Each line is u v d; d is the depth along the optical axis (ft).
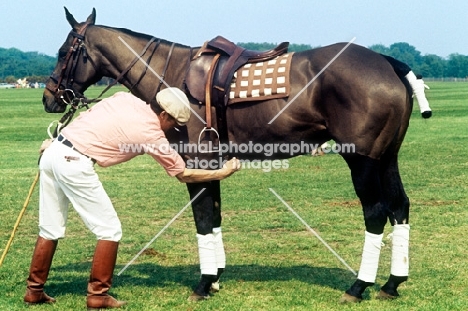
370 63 19.65
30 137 81.46
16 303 20.47
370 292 21.42
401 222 20.85
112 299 20.07
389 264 25.13
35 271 20.29
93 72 23.17
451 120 99.60
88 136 19.49
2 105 157.58
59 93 23.30
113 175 49.19
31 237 29.89
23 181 45.78
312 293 21.27
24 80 430.61
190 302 20.63
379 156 19.90
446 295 21.04
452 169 49.44
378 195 19.95
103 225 19.66
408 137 75.00
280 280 22.93
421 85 19.85
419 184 42.88
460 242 28.04
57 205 20.25
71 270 24.58
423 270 23.90
